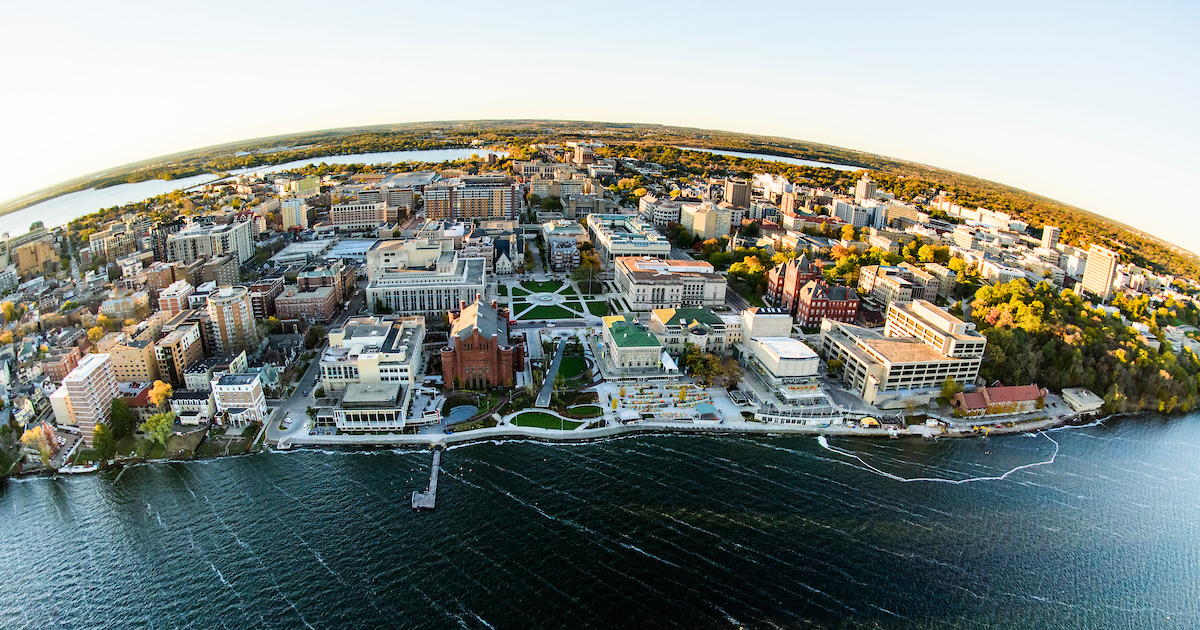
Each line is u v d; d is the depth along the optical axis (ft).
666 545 618.44
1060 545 648.38
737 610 543.39
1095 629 545.03
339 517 645.10
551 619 525.75
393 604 537.65
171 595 546.26
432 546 605.73
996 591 581.53
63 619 522.06
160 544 606.55
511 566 583.17
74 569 576.20
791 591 567.18
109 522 638.53
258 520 640.58
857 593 569.64
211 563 582.76
